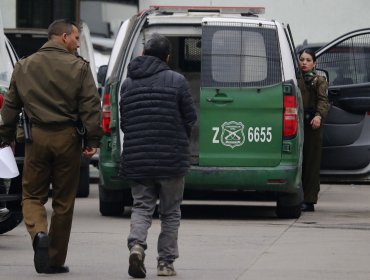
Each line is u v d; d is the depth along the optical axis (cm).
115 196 4094
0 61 3719
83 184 5053
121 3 8450
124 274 2803
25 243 3369
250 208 4541
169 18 3984
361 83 4750
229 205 4672
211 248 3275
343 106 4716
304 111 4372
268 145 3912
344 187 5722
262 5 7731
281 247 3312
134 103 2744
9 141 2877
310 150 4369
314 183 4384
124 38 4062
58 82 2745
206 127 3906
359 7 7662
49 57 2764
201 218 4103
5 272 2822
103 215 4188
